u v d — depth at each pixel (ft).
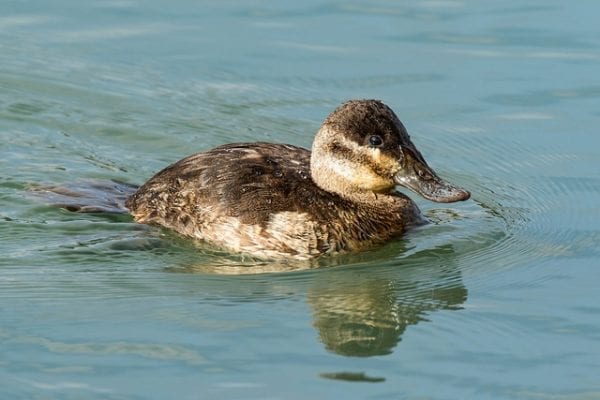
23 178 51.80
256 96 60.39
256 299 42.14
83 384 35.76
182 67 62.75
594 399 35.27
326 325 40.16
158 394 35.22
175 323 40.04
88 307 41.11
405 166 45.39
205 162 46.93
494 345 39.01
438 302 42.50
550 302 42.27
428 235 47.83
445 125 57.67
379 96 60.08
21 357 37.37
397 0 70.85
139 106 59.06
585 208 50.85
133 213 47.65
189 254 45.27
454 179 53.31
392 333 39.91
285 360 37.58
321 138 45.98
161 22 67.46
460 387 35.96
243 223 44.78
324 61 63.41
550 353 38.34
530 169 54.29
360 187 46.11
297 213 44.80
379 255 45.93
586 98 59.88
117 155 54.95
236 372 36.73
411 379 36.45
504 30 66.95
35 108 58.54
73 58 63.26
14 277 43.27
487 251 46.75
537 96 60.18
